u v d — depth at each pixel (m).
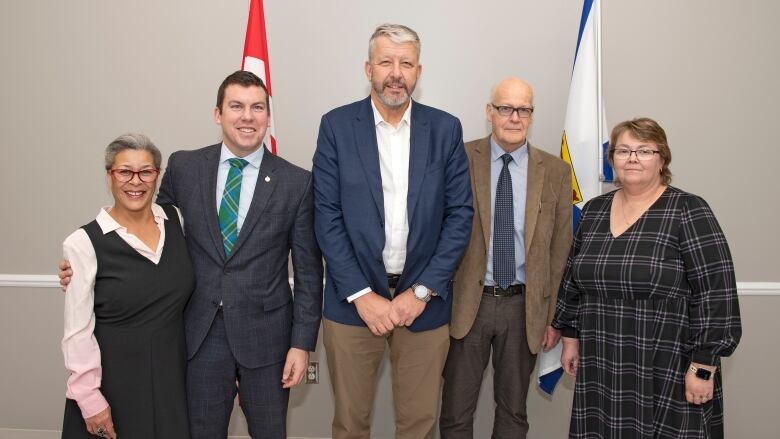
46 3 2.64
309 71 2.62
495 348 2.15
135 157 1.50
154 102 2.66
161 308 1.56
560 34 2.57
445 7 2.58
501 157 2.10
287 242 1.77
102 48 2.65
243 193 1.72
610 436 1.68
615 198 1.82
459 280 2.05
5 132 2.71
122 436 1.51
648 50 2.57
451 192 1.85
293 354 1.73
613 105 2.60
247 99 1.65
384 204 1.80
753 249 2.62
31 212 2.73
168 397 1.56
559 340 2.22
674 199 1.67
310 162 2.65
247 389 1.72
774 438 2.65
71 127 2.69
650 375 1.61
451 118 1.89
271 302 1.71
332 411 2.70
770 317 2.63
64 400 2.76
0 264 2.75
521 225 2.08
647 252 1.63
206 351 1.67
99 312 1.50
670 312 1.62
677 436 1.59
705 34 2.57
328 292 1.89
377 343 1.89
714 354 1.56
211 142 2.66
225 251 1.67
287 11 2.60
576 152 2.35
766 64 2.57
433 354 1.85
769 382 2.65
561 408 2.68
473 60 2.59
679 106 2.59
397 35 1.73
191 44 2.63
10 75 2.68
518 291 2.08
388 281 1.82
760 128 2.59
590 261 1.74
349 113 1.87
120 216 1.55
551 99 2.60
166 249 1.60
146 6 2.63
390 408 2.67
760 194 2.61
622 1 2.56
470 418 2.13
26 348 2.76
